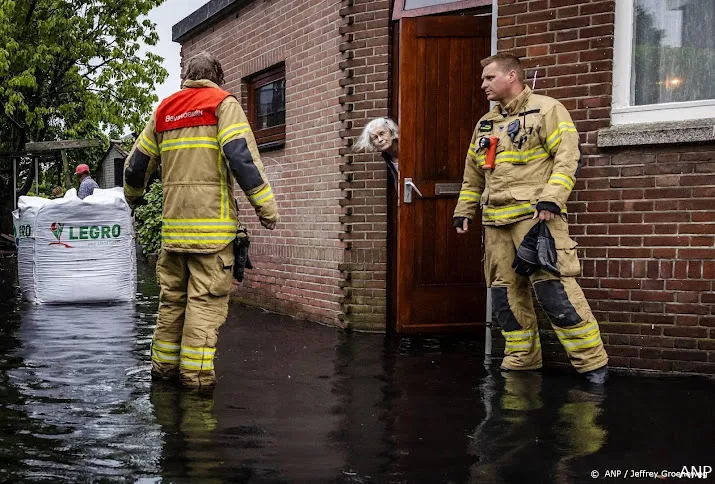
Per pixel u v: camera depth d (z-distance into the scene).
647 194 4.72
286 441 3.24
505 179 4.59
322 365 4.96
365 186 6.57
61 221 8.06
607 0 4.80
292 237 7.64
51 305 8.02
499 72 4.59
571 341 4.49
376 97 6.50
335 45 6.79
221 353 5.40
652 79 4.86
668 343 4.70
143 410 3.73
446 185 6.20
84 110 25.42
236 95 8.88
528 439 3.28
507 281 4.78
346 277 6.61
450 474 2.84
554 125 4.43
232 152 4.14
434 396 4.08
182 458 2.99
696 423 3.53
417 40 6.13
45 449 3.10
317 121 7.15
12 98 22.33
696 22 4.75
